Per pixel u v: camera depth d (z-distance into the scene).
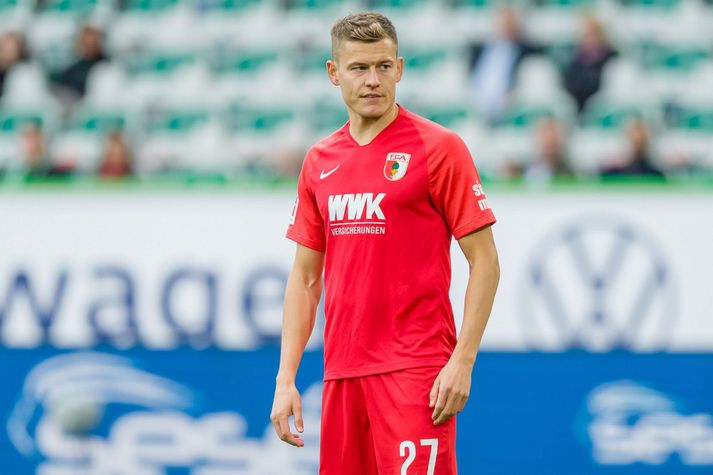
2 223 25.28
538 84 28.55
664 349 22.67
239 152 28.38
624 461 22.45
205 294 24.38
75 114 30.00
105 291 24.72
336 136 11.09
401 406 10.27
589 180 24.08
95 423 24.12
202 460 23.70
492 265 10.38
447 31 29.98
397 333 10.40
